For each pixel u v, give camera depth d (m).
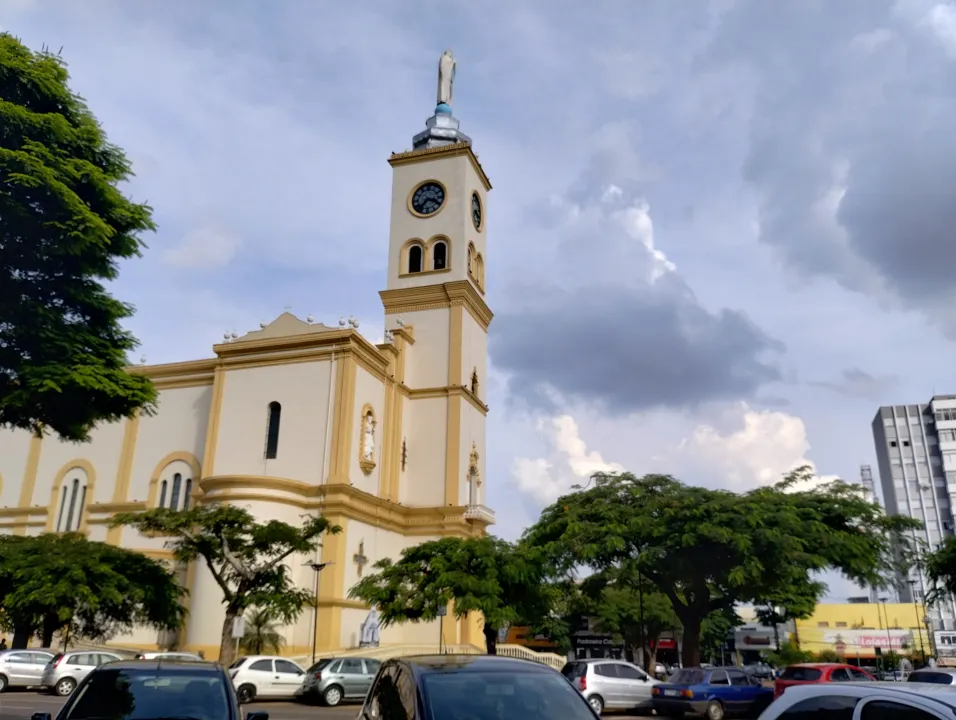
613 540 33.00
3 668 29.75
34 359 18.59
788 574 32.06
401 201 58.25
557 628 73.56
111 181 19.50
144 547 46.25
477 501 53.75
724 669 26.91
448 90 64.06
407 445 52.09
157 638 41.38
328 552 42.09
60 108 19.05
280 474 44.78
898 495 103.44
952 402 104.25
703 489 34.38
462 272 54.88
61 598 31.70
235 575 33.47
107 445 51.03
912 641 81.62
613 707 26.50
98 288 19.70
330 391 45.38
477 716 7.23
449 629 46.44
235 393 47.34
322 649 40.28
